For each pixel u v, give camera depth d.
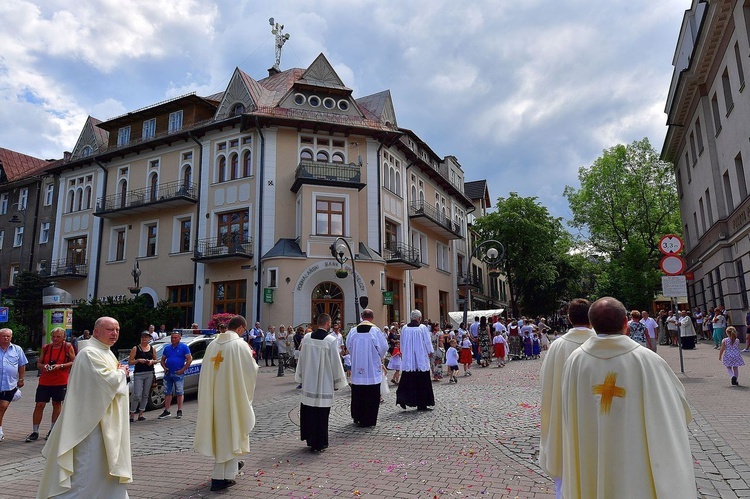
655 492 2.43
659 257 42.88
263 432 8.22
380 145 28.88
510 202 42.88
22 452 7.65
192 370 13.34
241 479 5.56
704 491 4.63
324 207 25.98
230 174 27.86
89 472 4.03
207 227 27.89
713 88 22.75
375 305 25.66
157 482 5.58
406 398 9.74
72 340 18.86
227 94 28.53
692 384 11.24
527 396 10.95
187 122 29.88
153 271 29.38
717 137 22.84
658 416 2.52
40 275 32.44
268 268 24.88
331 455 6.52
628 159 44.19
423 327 10.11
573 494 2.80
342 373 7.10
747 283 20.12
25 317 30.52
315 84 27.89
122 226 31.20
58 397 8.70
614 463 2.58
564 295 49.41
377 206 28.03
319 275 24.94
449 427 7.96
